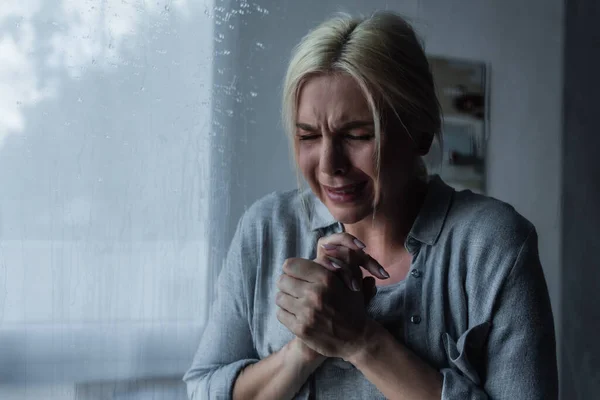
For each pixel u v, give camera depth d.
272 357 0.73
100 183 0.88
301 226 0.79
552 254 1.25
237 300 0.80
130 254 0.89
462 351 0.66
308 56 0.65
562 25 1.19
